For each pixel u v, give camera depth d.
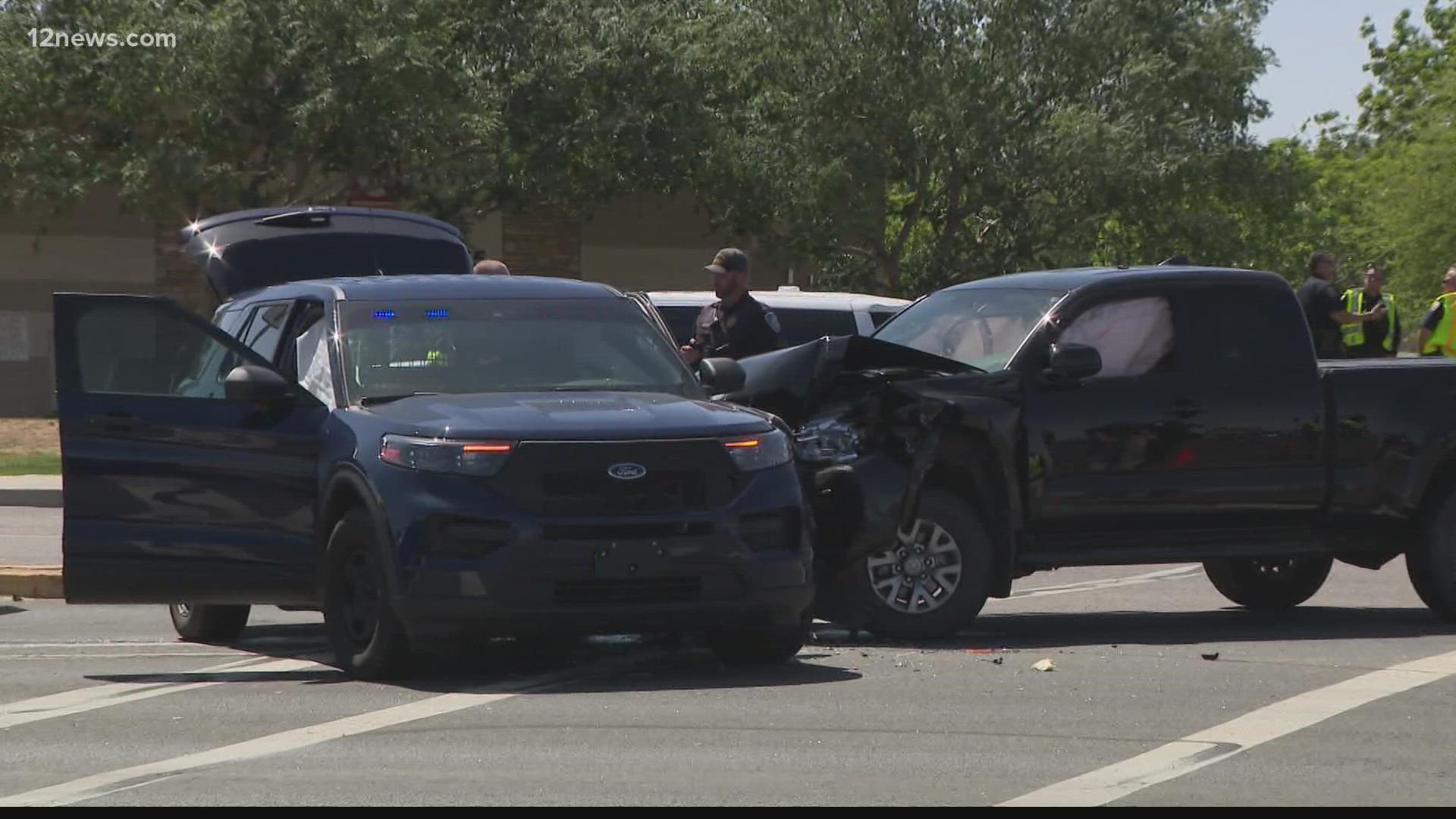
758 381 43.47
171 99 118.44
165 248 144.00
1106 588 57.12
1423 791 26.64
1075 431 44.00
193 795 25.95
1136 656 40.09
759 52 154.38
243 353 39.25
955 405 42.59
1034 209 160.25
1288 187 165.38
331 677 37.09
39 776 27.39
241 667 38.94
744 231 155.25
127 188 119.38
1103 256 170.38
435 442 34.94
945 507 42.84
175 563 38.22
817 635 44.12
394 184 131.00
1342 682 36.41
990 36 152.62
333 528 37.03
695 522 35.03
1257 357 46.06
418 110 122.75
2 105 121.94
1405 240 190.62
